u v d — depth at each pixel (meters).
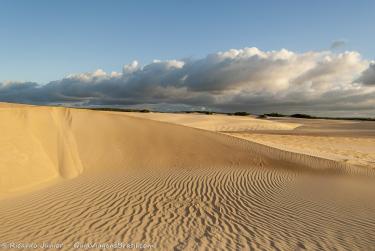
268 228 7.18
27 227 6.79
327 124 81.50
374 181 14.68
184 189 10.91
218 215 8.04
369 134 49.44
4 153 11.78
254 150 20.17
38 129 15.05
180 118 70.38
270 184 12.52
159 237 6.44
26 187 10.76
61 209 8.15
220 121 67.88
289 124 74.12
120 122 20.81
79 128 17.73
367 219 8.07
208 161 17.66
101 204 8.69
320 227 7.34
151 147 18.47
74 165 14.41
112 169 15.03
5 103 19.23
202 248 5.98
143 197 9.59
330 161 18.95
